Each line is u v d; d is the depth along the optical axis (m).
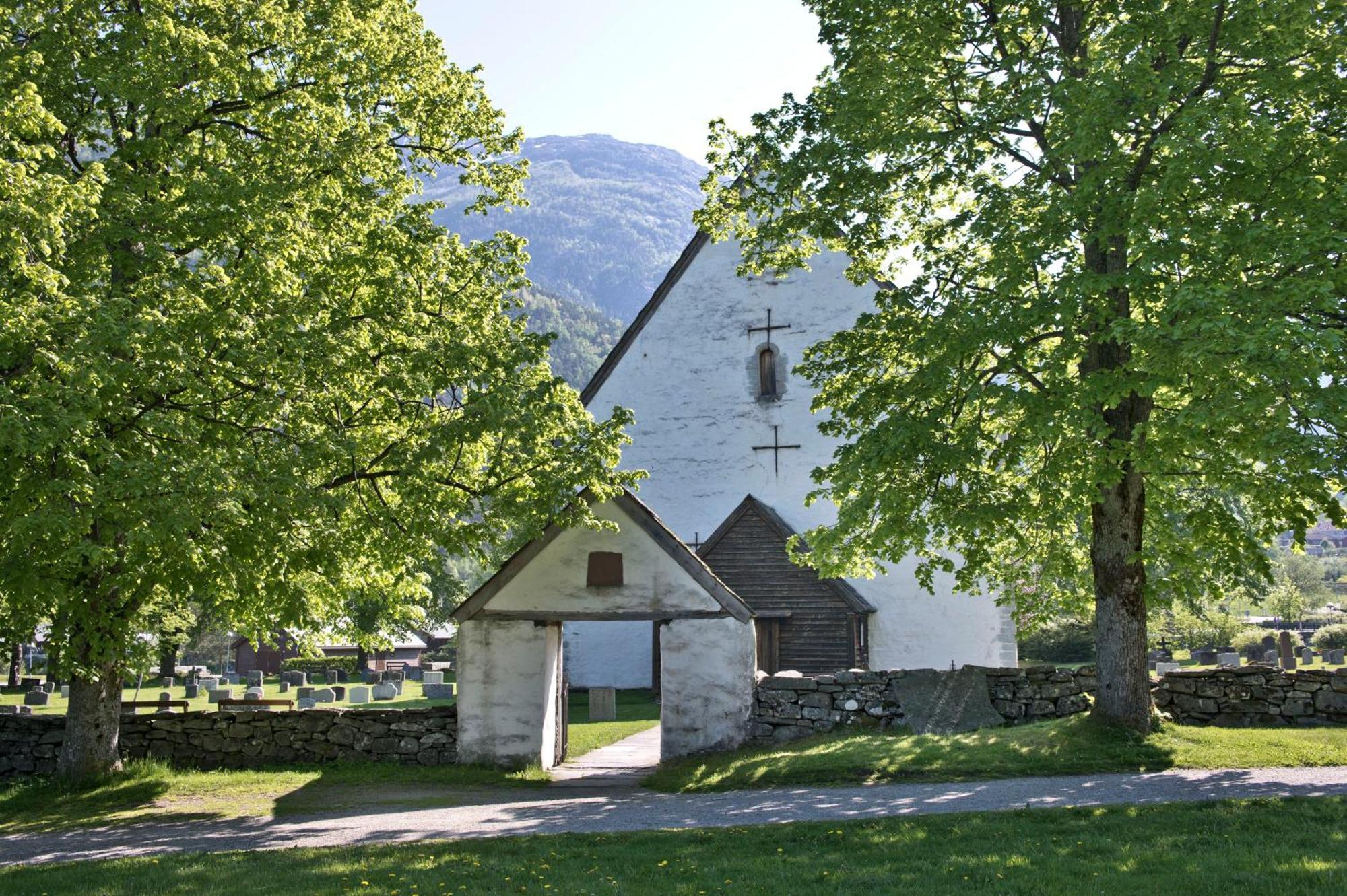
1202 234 14.34
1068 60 16.62
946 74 18.25
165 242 16.02
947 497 17.42
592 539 20.00
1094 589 18.86
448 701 41.69
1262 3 14.52
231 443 15.27
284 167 16.77
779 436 32.84
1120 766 15.94
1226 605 54.88
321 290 16.78
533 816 15.12
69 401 12.66
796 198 19.42
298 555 15.84
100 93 16.19
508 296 20.50
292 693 45.75
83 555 12.99
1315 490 14.28
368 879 11.02
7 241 12.36
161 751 20.19
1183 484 19.23
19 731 19.80
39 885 11.28
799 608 29.80
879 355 18.75
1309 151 14.74
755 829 12.70
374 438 18.22
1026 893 9.43
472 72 20.94
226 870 11.73
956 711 19.61
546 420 17.94
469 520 20.23
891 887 9.80
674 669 19.72
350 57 18.73
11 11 14.73
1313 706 19.31
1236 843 10.75
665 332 34.12
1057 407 15.21
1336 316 14.20
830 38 18.47
